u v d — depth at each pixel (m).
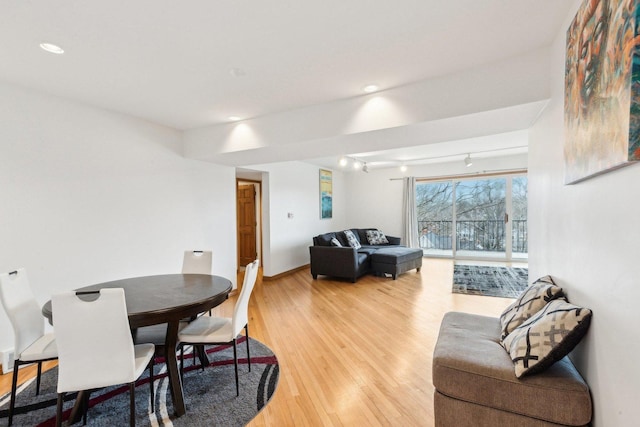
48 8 1.54
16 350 1.83
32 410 1.91
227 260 4.52
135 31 1.76
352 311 3.70
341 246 5.53
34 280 2.54
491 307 3.78
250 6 1.56
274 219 5.45
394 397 2.00
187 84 2.48
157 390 2.13
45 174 2.62
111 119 3.10
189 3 1.53
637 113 0.89
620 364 1.07
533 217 2.47
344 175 8.11
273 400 1.99
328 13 1.62
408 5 1.57
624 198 1.05
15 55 2.01
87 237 2.91
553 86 1.92
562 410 1.31
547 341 1.39
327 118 2.87
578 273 1.50
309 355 2.59
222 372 2.35
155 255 3.52
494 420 1.44
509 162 6.36
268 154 3.64
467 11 1.63
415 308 3.78
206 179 4.19
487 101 2.19
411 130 2.66
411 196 7.27
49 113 2.65
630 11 0.91
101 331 1.54
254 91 2.62
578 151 1.40
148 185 3.46
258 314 3.63
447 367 1.54
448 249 7.25
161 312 1.72
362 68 2.23
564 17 1.67
